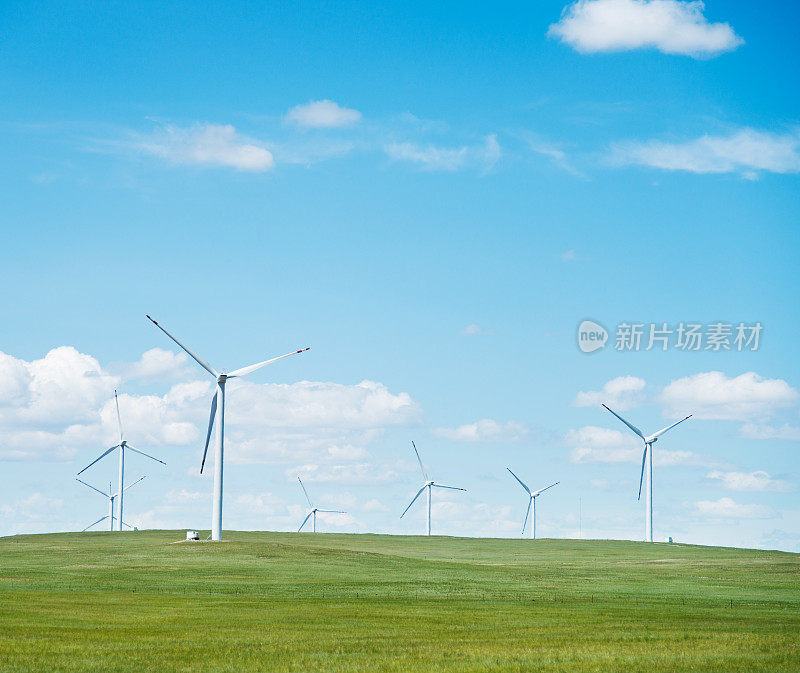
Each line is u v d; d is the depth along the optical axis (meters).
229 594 66.62
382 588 72.12
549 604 62.41
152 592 67.12
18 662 35.59
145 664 35.31
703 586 78.75
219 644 40.91
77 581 73.44
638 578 86.94
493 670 34.22
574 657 37.25
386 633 45.53
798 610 59.72
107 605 57.94
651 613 56.72
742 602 65.25
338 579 78.88
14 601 59.19
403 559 101.50
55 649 38.97
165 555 96.69
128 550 101.62
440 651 39.06
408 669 34.34
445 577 82.62
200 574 80.38
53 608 55.53
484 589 72.94
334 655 37.72
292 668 34.44
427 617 53.41
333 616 53.38
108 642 41.25
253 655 37.62
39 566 86.62
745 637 44.09
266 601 62.00
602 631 46.91
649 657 37.34
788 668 34.62
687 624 50.47
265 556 96.31
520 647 40.41
